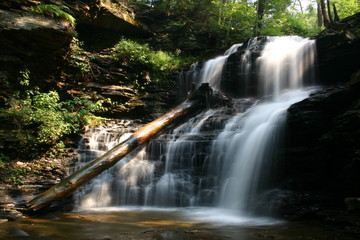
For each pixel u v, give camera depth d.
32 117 9.02
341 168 5.70
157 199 7.70
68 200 7.04
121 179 8.09
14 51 9.59
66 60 11.36
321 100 6.57
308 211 5.29
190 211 6.61
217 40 17.41
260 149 7.07
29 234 4.44
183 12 18.02
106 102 12.28
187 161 8.08
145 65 14.05
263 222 5.26
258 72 11.96
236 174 7.26
